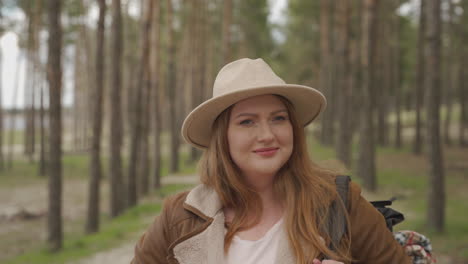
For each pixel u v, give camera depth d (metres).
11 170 22.30
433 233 6.83
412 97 41.09
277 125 1.34
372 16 11.45
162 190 14.26
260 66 1.37
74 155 28.22
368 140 11.55
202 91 23.20
